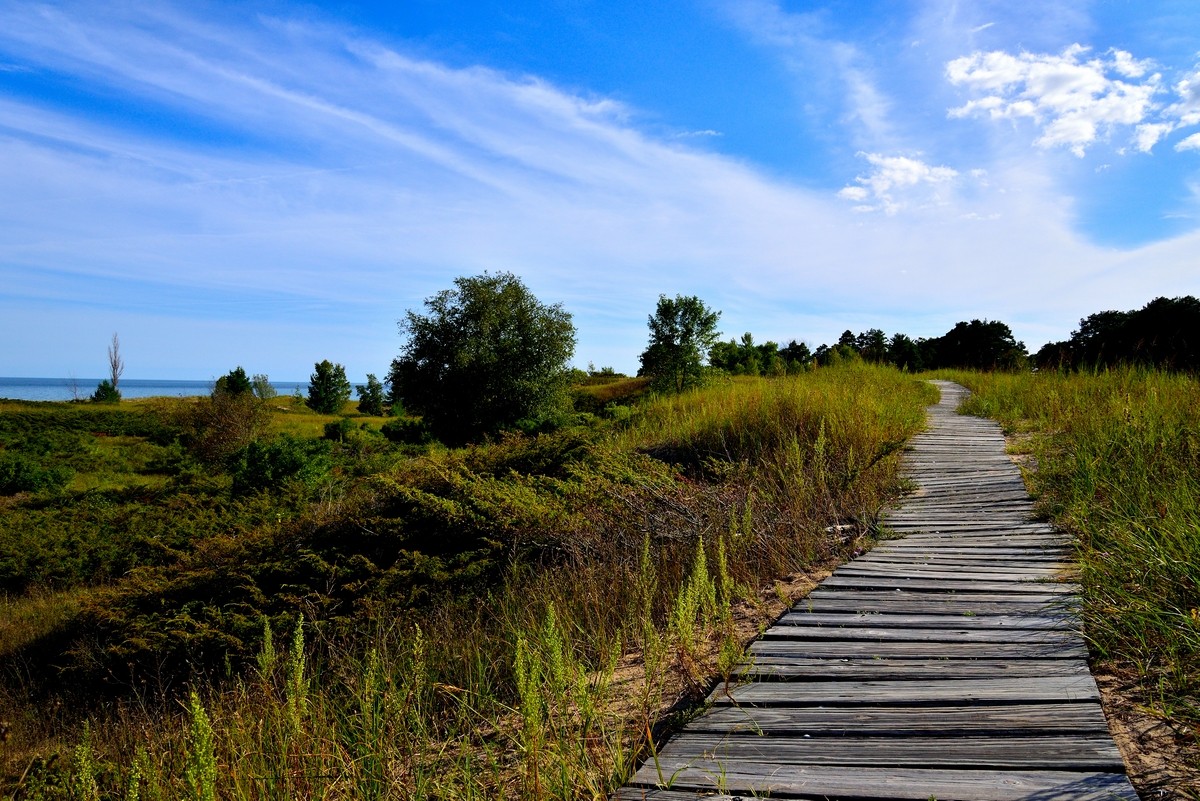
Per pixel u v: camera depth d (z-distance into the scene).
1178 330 15.31
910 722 2.92
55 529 13.98
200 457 28.11
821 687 3.39
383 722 3.50
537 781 2.66
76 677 7.89
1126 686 3.12
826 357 30.53
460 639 5.53
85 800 3.14
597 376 61.78
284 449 16.25
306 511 10.46
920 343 46.84
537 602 5.88
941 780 2.45
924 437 12.84
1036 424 12.73
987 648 3.69
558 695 3.18
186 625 7.71
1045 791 2.32
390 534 8.64
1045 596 4.47
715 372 31.03
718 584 5.66
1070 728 2.73
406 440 34.41
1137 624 3.62
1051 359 18.31
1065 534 6.08
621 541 7.55
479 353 36.88
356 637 6.34
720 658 3.71
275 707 3.44
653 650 3.70
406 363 37.78
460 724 3.86
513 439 12.66
